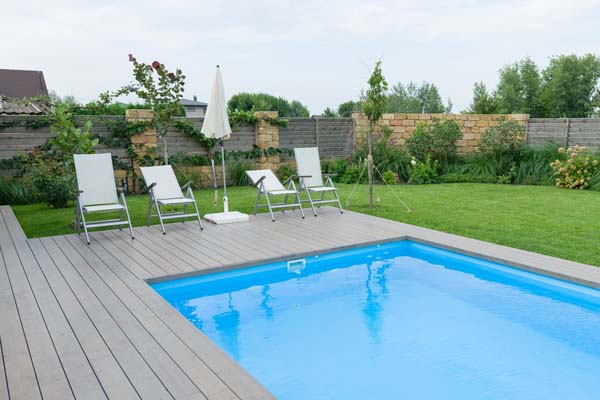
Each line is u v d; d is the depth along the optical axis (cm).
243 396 258
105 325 360
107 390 266
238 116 1311
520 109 3684
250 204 975
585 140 1284
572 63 3438
